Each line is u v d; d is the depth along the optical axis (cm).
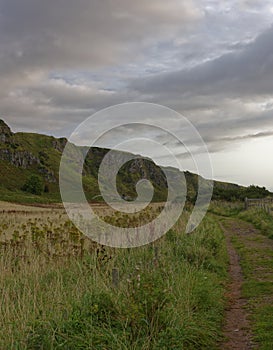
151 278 686
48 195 10438
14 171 13575
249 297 912
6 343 539
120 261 958
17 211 3247
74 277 828
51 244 1072
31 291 739
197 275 941
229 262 1349
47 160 15000
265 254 1438
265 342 652
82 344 531
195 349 621
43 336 539
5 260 911
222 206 4094
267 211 2738
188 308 702
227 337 688
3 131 15462
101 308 616
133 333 576
